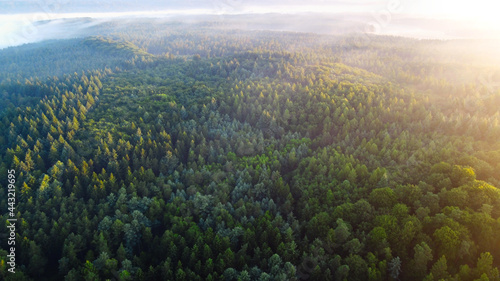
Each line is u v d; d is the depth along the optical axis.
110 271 83.25
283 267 79.25
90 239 96.94
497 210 80.62
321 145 149.62
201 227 99.25
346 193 101.69
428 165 108.69
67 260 88.44
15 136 151.62
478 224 76.00
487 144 124.31
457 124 141.38
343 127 152.75
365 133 147.25
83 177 123.69
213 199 107.12
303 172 122.50
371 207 91.25
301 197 107.50
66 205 110.31
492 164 105.00
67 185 119.19
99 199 114.81
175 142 156.38
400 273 75.06
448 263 72.06
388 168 114.50
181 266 81.88
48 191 115.81
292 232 88.94
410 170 108.62
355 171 111.44
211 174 125.38
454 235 73.00
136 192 115.75
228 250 82.19
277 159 135.38
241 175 121.69
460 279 66.75
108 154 136.00
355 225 89.06
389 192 92.75
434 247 75.62
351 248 79.19
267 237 90.44
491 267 66.25
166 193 115.38
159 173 133.38
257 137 153.62
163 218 105.69
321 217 90.25
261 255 85.44
